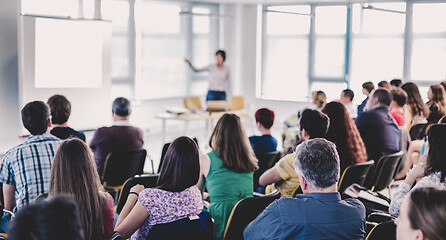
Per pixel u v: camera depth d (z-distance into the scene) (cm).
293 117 807
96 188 227
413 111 563
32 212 110
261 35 1254
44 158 317
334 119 388
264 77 1262
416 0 1045
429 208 144
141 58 1065
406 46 1070
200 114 884
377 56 1106
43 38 713
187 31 1161
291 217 213
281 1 1162
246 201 296
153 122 1095
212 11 1217
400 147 517
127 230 243
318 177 216
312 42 1183
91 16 863
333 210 213
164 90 1123
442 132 258
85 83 769
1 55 682
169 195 248
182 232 248
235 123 334
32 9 766
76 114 762
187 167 250
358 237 217
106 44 795
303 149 223
